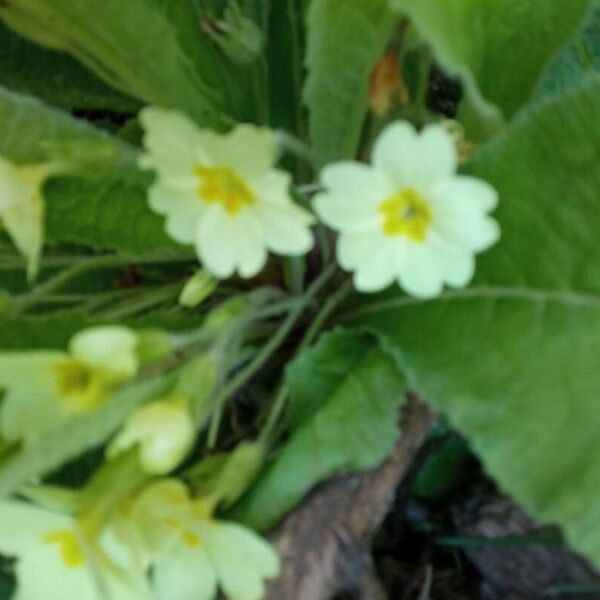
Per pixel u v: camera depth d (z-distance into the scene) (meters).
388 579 0.29
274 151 0.21
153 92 0.25
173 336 0.20
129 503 0.20
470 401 0.21
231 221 0.20
